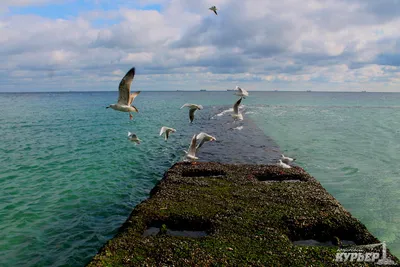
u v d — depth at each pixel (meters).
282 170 24.39
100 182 25.11
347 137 46.53
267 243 13.52
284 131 52.03
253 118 71.62
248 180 21.86
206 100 164.25
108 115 78.69
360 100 176.62
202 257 12.34
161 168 29.36
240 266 11.84
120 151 36.19
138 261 12.14
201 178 22.36
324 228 15.15
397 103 142.25
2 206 20.17
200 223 15.66
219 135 46.97
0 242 15.76
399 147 39.22
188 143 41.09
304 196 18.70
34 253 14.86
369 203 20.78
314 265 12.04
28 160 31.72
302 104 129.00
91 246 15.53
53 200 21.33
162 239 13.91
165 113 85.81
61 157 33.12
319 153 35.44
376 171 28.27
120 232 14.87
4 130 50.91
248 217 15.82
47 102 143.38
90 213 19.33
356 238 14.64
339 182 25.09
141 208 16.78
